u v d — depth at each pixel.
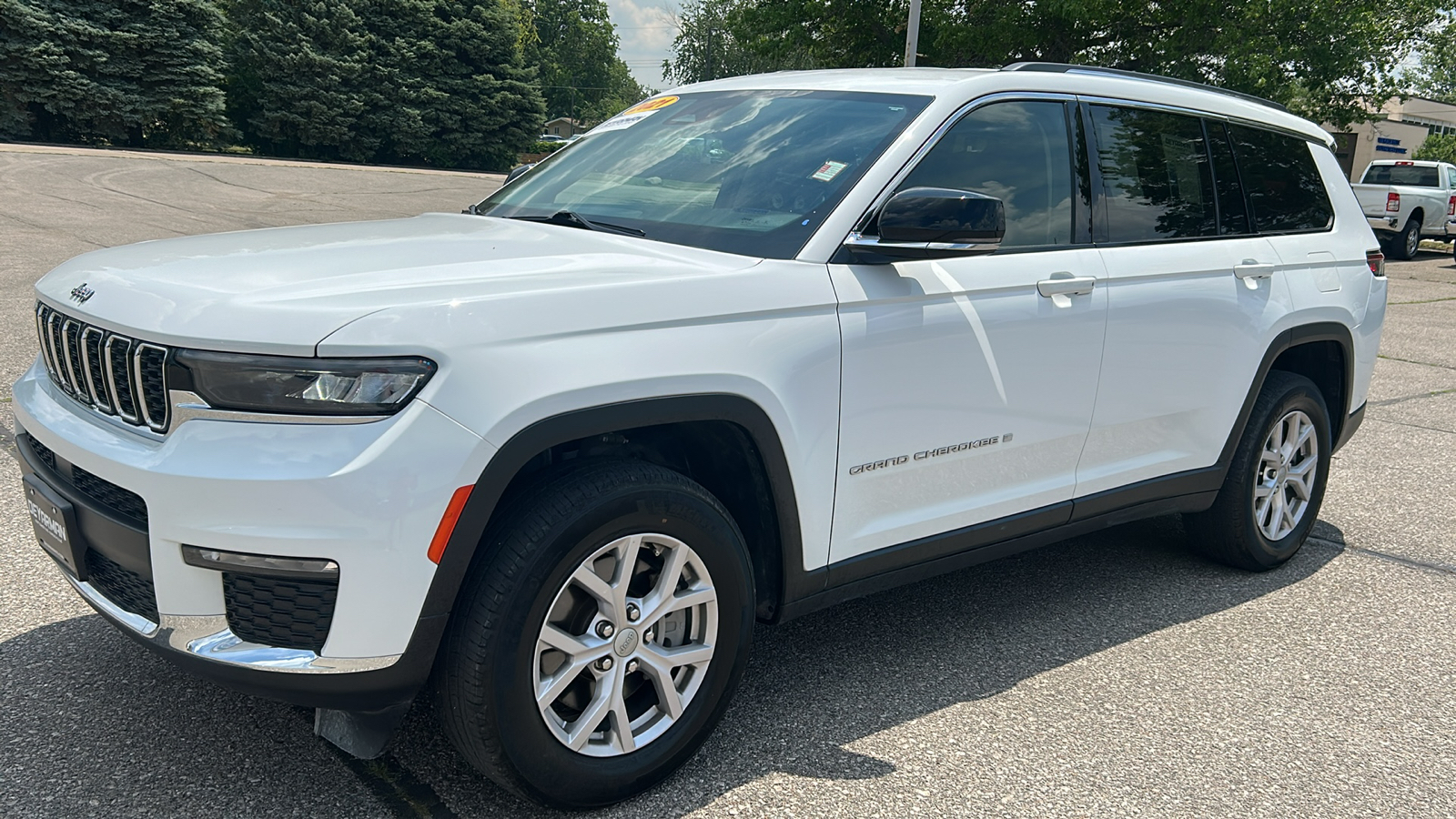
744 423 2.59
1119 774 2.83
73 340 2.52
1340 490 5.77
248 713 2.88
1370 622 3.97
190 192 21.25
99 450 2.28
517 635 2.28
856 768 2.79
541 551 2.28
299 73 37.47
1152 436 3.80
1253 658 3.61
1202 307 3.79
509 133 41.31
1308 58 20.09
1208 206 4.00
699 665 2.66
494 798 2.56
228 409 2.13
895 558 3.07
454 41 39.50
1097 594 4.15
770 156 3.20
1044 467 3.44
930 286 2.97
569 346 2.32
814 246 2.82
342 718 2.44
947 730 3.02
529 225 3.23
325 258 2.58
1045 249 3.35
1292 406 4.30
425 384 2.14
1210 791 2.78
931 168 3.10
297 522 2.08
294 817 2.44
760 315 2.63
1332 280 4.43
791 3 23.47
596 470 2.42
